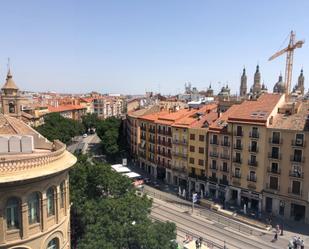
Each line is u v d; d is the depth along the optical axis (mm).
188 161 77125
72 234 40312
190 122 78688
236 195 67250
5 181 22281
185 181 79250
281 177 59188
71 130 125500
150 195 72875
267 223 56688
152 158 91625
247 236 52125
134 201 38375
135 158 103750
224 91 147375
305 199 56344
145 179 85438
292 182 57844
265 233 53312
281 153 58844
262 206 62406
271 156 60188
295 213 58781
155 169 90188
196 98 182625
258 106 66375
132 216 36344
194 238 50656
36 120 125750
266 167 61156
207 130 71750
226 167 68250
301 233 53188
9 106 69875
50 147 34781
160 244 32969
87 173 43781
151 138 91625
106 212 36500
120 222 35062
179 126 78562
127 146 112375
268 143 60469
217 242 49625
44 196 25547
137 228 32906
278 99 65500
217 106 84625
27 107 130500
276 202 60312
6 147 29125
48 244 26844
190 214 61594
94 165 45625
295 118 60094
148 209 40219
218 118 73688
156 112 102688
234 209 63812
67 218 29609
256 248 47844
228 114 73250
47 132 103125
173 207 65438
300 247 47938
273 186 60531
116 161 105062
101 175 43094
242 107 68938
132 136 105938
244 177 64688
